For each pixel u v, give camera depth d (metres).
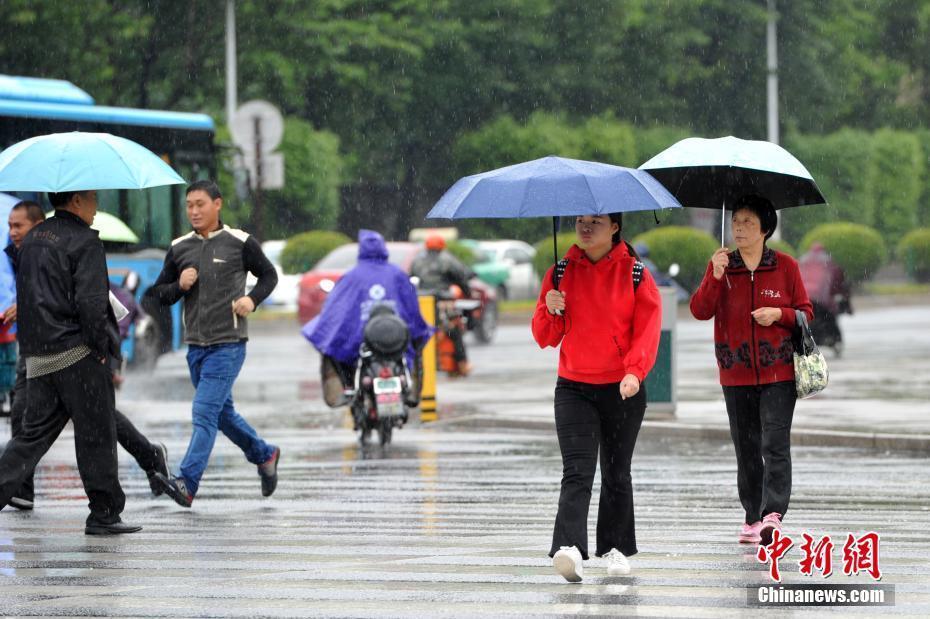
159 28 114.25
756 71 160.75
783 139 161.38
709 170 23.95
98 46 106.44
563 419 21.06
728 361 23.77
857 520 27.02
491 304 80.81
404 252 83.19
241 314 28.11
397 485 31.98
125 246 63.38
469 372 59.78
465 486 31.80
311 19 130.75
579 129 142.62
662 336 44.56
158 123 64.88
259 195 75.44
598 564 22.61
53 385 24.98
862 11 175.88
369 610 19.52
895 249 156.75
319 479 32.97
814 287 67.75
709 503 29.27
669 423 41.44
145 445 27.70
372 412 39.16
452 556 23.39
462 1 147.62
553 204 19.97
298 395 53.66
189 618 19.17
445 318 59.09
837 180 154.50
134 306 50.03
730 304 23.66
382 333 38.66
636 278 20.86
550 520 27.08
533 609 19.53
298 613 19.39
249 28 123.25
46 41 102.94
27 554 23.78
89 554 23.75
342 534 25.58
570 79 150.38
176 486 27.58
